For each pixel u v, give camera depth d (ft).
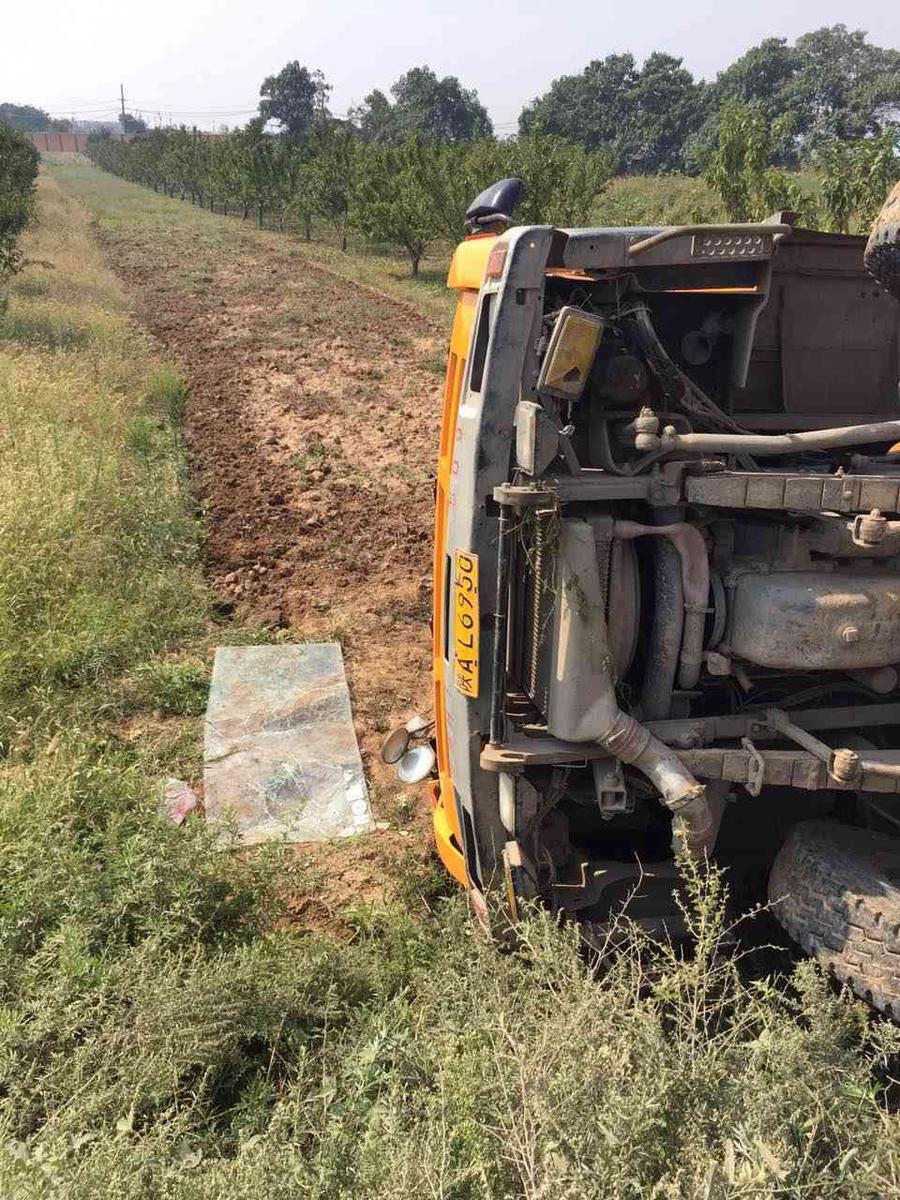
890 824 11.64
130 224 128.88
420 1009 10.85
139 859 12.92
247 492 33.35
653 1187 7.38
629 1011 9.12
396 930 12.68
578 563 9.73
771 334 13.53
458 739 11.36
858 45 215.10
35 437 29.71
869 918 9.46
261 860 13.52
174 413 43.21
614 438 10.78
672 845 10.71
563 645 9.88
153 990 10.68
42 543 23.24
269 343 58.13
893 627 9.84
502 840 11.23
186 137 191.83
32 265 78.84
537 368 10.05
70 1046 10.37
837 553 9.86
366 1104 9.30
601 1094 8.09
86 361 44.78
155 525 27.55
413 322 66.69
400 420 43.04
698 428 11.39
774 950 11.94
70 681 20.15
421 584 26.37
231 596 25.75
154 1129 9.16
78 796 15.02
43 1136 8.98
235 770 17.57
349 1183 8.24
